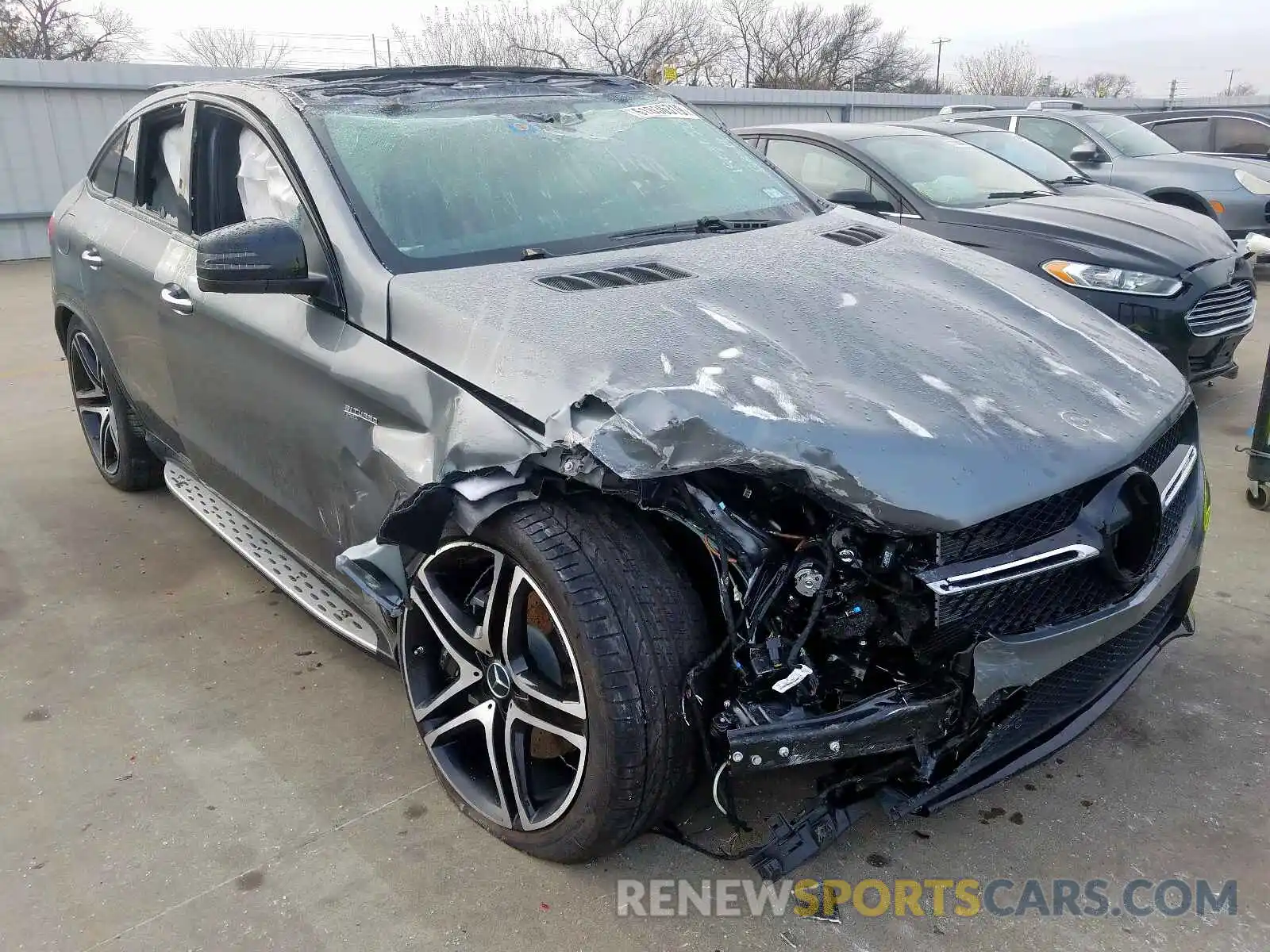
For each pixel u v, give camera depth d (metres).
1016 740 2.06
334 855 2.34
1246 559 3.76
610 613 1.95
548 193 2.91
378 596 2.38
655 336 2.15
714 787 2.04
